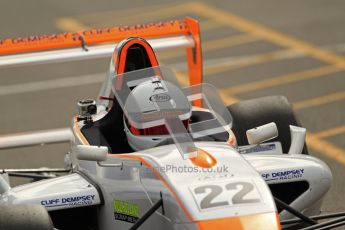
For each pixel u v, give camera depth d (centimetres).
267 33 6562
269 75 5512
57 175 3512
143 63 2964
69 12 7506
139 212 2448
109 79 2978
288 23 6819
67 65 6050
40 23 7150
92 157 2433
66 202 2594
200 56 3450
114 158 2548
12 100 5294
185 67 5797
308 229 2369
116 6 7662
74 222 2834
